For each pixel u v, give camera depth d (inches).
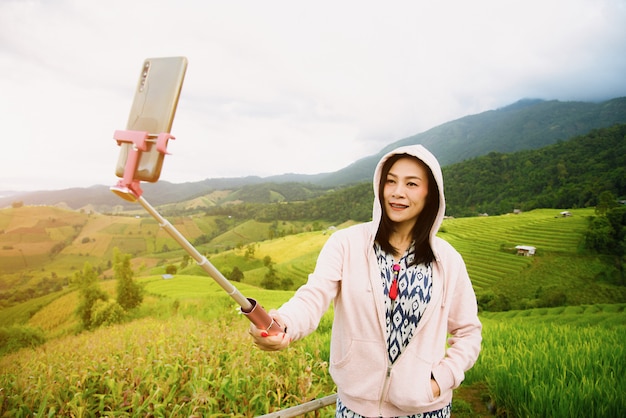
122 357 215.9
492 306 1592.0
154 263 3004.4
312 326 61.6
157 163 39.2
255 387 164.2
